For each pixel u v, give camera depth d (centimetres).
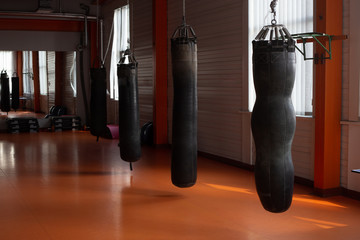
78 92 1348
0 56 1252
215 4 792
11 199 552
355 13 525
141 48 1077
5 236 420
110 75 1245
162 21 964
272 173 322
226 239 407
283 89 320
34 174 702
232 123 765
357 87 530
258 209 502
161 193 578
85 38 1273
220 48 785
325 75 541
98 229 438
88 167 759
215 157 818
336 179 559
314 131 592
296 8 605
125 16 1151
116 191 591
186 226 445
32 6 1252
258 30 690
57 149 959
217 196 561
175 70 438
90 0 1308
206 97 838
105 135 1162
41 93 1308
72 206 520
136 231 432
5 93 1268
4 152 920
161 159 832
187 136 452
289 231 427
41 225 452
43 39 1288
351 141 544
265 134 322
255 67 326
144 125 1021
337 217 471
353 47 531
